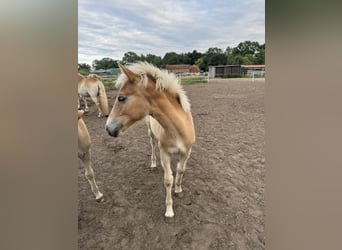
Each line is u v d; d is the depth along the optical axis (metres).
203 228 0.88
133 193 0.88
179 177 0.90
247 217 0.86
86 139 0.83
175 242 0.86
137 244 0.86
